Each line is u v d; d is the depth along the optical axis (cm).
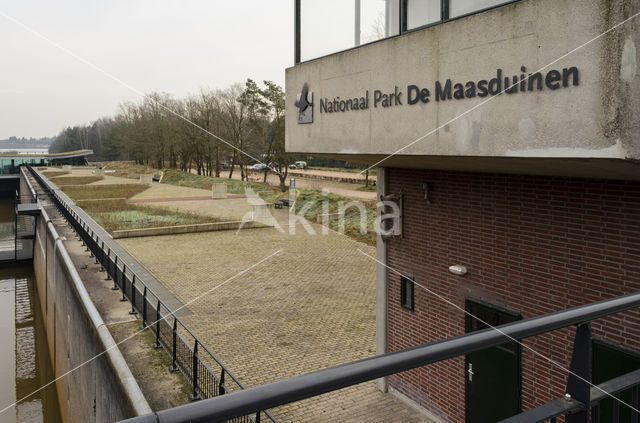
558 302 601
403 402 862
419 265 809
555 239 601
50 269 2478
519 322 158
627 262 529
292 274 1898
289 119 729
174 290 1675
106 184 5831
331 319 1378
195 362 843
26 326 2809
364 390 910
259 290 1673
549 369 615
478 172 698
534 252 626
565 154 388
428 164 670
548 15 394
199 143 6744
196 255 2233
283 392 113
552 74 393
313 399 884
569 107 383
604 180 547
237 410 106
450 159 519
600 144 366
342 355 1122
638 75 345
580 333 174
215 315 1413
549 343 615
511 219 655
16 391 2166
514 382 659
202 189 5300
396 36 539
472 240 712
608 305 178
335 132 634
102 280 1575
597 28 364
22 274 3778
